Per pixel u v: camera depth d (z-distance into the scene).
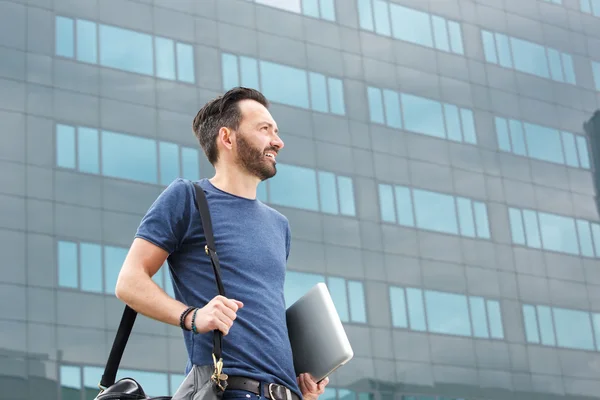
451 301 46.25
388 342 43.56
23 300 35.75
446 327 45.56
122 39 41.47
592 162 54.12
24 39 39.31
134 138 40.25
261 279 4.03
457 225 47.97
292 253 42.56
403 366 43.59
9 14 39.34
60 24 40.28
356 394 42.00
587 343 49.88
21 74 38.81
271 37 45.69
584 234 52.25
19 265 36.09
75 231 37.59
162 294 3.86
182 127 41.56
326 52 47.12
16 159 37.50
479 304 47.06
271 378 3.82
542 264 50.06
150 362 37.09
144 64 41.72
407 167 47.44
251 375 3.77
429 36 50.91
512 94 52.72
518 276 48.94
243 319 3.89
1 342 34.88
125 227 38.69
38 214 37.12
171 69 42.31
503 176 50.53
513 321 47.88
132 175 39.66
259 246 4.09
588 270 51.44
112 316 37.12
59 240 37.16
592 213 52.91
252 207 4.22
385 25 49.62
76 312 36.53
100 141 39.44
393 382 43.03
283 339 3.96
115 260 38.03
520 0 55.00
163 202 4.07
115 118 40.16
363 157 46.25
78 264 37.22
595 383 49.12
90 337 36.47
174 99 41.84
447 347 45.16
